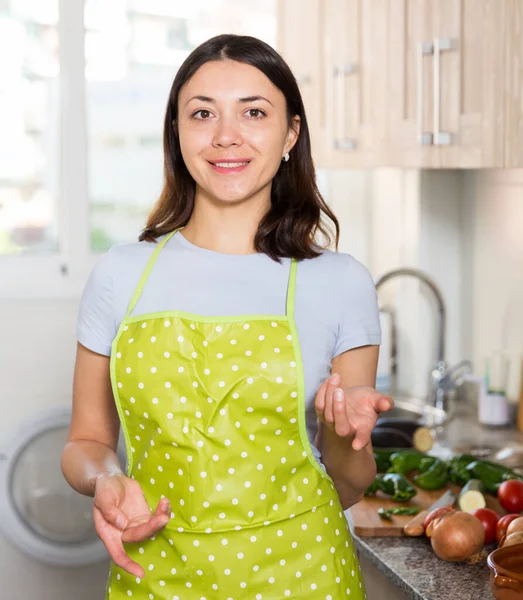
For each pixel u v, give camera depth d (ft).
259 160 4.19
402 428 7.87
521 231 8.07
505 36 5.75
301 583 4.16
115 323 4.37
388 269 10.14
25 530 8.93
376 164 7.32
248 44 4.22
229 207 4.38
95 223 9.80
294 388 4.16
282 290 4.35
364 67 7.43
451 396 9.22
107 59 9.67
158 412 4.15
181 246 4.45
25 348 9.43
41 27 9.46
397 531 5.52
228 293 4.31
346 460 4.37
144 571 4.13
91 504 9.16
